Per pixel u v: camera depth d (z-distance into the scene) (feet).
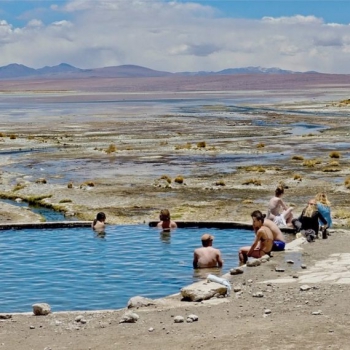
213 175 131.75
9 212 96.53
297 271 55.67
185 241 74.74
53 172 140.56
